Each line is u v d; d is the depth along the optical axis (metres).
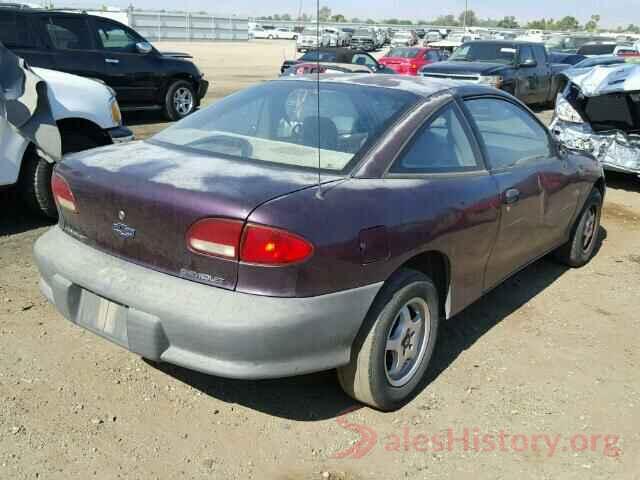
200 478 2.76
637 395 3.58
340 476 2.83
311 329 2.74
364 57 16.55
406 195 3.14
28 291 4.41
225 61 31.48
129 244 2.96
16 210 6.13
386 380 3.17
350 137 3.32
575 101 8.56
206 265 2.74
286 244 2.65
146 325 2.78
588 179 5.14
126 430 3.03
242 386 3.45
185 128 3.75
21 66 5.20
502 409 3.38
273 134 3.51
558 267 5.54
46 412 3.11
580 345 4.13
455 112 3.74
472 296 3.82
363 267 2.88
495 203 3.74
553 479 2.88
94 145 6.11
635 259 5.85
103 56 11.20
